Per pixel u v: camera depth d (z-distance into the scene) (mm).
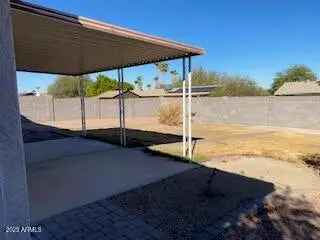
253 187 5152
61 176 5887
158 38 5793
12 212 2469
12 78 2430
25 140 11305
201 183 5359
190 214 3951
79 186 5191
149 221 3727
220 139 11641
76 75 12211
